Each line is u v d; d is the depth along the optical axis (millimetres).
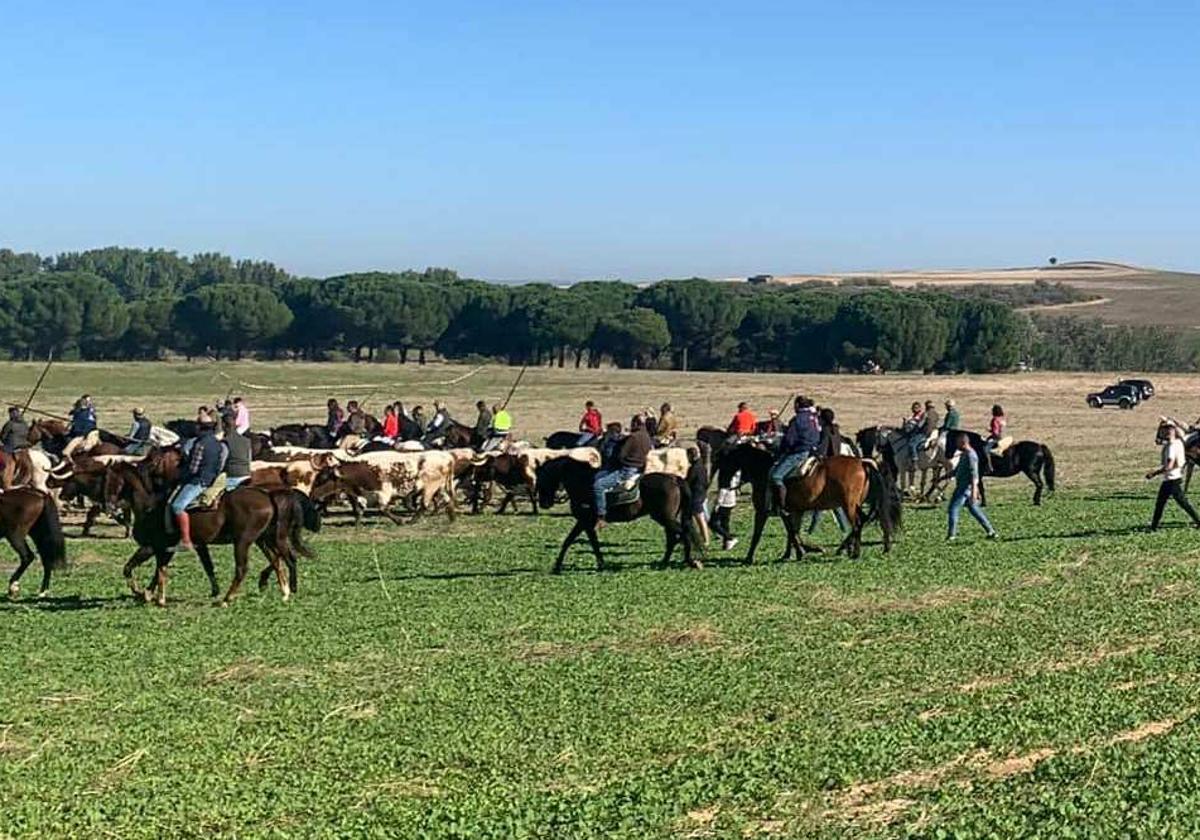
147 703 15539
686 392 91875
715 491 37656
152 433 37281
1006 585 23219
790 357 128625
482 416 40125
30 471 32938
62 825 11461
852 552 26797
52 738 14109
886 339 120312
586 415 40875
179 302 126188
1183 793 12055
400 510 37344
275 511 22625
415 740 13922
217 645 18719
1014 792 12188
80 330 121688
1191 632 19203
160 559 22500
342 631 19703
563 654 18109
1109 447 59125
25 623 20609
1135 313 186375
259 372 105250
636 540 30719
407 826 11328
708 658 17656
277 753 13531
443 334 130375
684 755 13414
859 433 39812
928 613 20672
